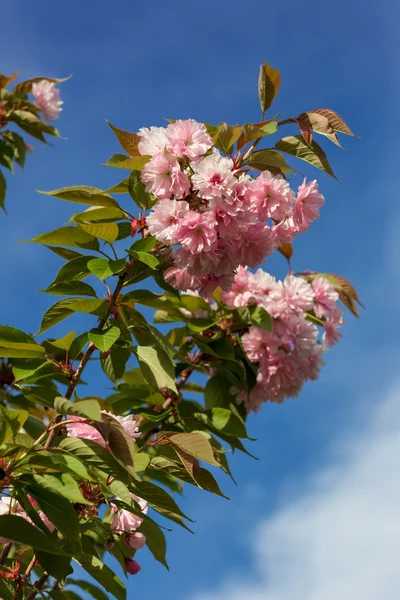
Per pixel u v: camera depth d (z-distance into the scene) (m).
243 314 1.57
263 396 1.59
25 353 1.30
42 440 1.24
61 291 1.34
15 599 1.30
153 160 1.30
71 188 1.33
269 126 1.33
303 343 1.58
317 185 1.38
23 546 1.43
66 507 1.17
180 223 1.29
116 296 1.34
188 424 1.51
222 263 1.34
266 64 1.36
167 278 1.36
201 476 1.26
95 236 1.32
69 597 1.35
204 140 1.31
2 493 1.20
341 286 1.73
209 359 1.58
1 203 1.35
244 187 1.31
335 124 1.34
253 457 1.48
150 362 1.33
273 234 1.39
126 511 1.34
